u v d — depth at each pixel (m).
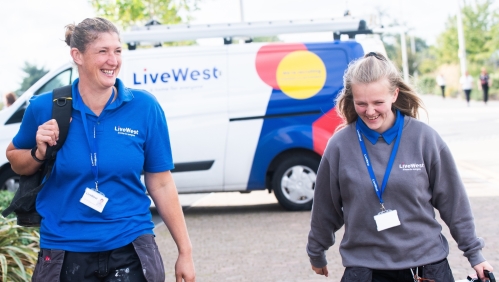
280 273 7.09
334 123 10.47
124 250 3.65
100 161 3.62
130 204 3.71
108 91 3.72
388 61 3.80
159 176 3.92
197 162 10.59
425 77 56.72
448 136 21.00
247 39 11.08
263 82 10.56
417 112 3.94
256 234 9.17
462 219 3.84
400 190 3.75
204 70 10.63
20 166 3.70
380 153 3.81
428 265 3.76
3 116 10.90
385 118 3.77
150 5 20.50
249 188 10.68
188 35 10.99
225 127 10.55
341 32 10.96
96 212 3.62
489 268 3.80
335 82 10.53
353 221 3.84
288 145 10.47
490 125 23.47
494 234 8.22
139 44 11.20
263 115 10.52
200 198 13.50
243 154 10.56
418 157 3.78
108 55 3.63
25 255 6.24
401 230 3.75
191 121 10.57
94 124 3.68
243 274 7.12
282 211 10.96
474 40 49.31
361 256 3.84
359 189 3.79
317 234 4.14
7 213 3.72
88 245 3.59
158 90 10.64
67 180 3.64
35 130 3.76
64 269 3.61
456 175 3.82
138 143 3.74
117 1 19.30
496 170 13.79
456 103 40.03
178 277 3.95
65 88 3.74
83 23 3.65
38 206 3.72
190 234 9.47
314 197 4.10
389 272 3.81
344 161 3.86
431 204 3.96
